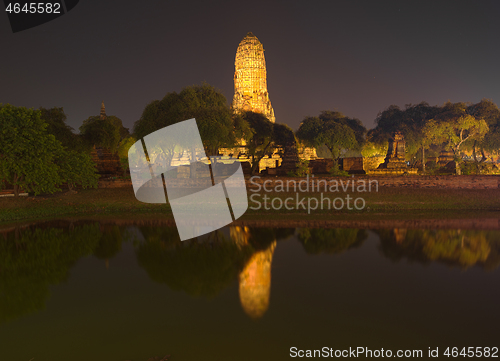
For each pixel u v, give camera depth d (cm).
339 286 1049
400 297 962
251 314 846
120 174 4478
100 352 671
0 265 1315
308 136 4850
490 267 1259
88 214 2769
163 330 764
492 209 2922
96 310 877
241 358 645
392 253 1462
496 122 4856
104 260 1370
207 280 1114
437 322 806
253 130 4550
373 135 5562
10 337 739
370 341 714
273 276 1153
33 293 1009
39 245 1659
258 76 7506
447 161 5312
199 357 650
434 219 2406
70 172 3175
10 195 3050
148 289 1031
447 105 4925
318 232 1934
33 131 2662
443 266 1270
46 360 640
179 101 3603
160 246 1609
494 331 759
